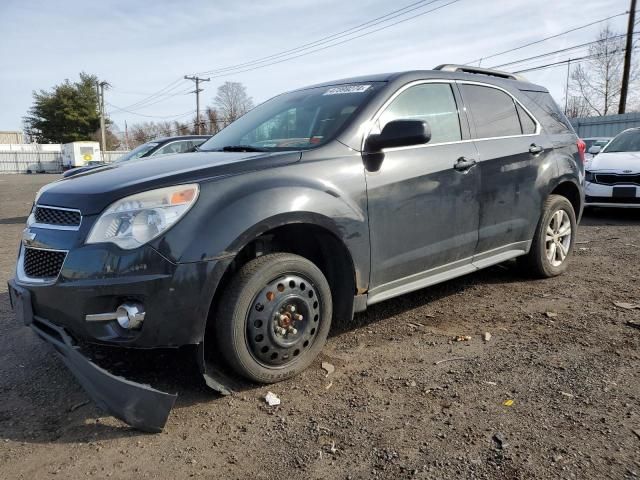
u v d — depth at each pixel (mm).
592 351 3365
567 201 5023
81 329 2656
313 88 4258
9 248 7629
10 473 2299
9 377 3258
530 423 2553
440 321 4008
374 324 3979
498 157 4215
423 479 2172
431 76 3984
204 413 2756
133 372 3174
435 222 3740
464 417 2631
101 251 2596
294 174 3039
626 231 7586
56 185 3180
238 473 2268
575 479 2135
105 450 2459
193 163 3121
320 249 3400
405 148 3598
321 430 2568
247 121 4285
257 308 2893
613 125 27938
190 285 2627
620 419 2561
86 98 66688
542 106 4965
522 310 4199
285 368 3051
